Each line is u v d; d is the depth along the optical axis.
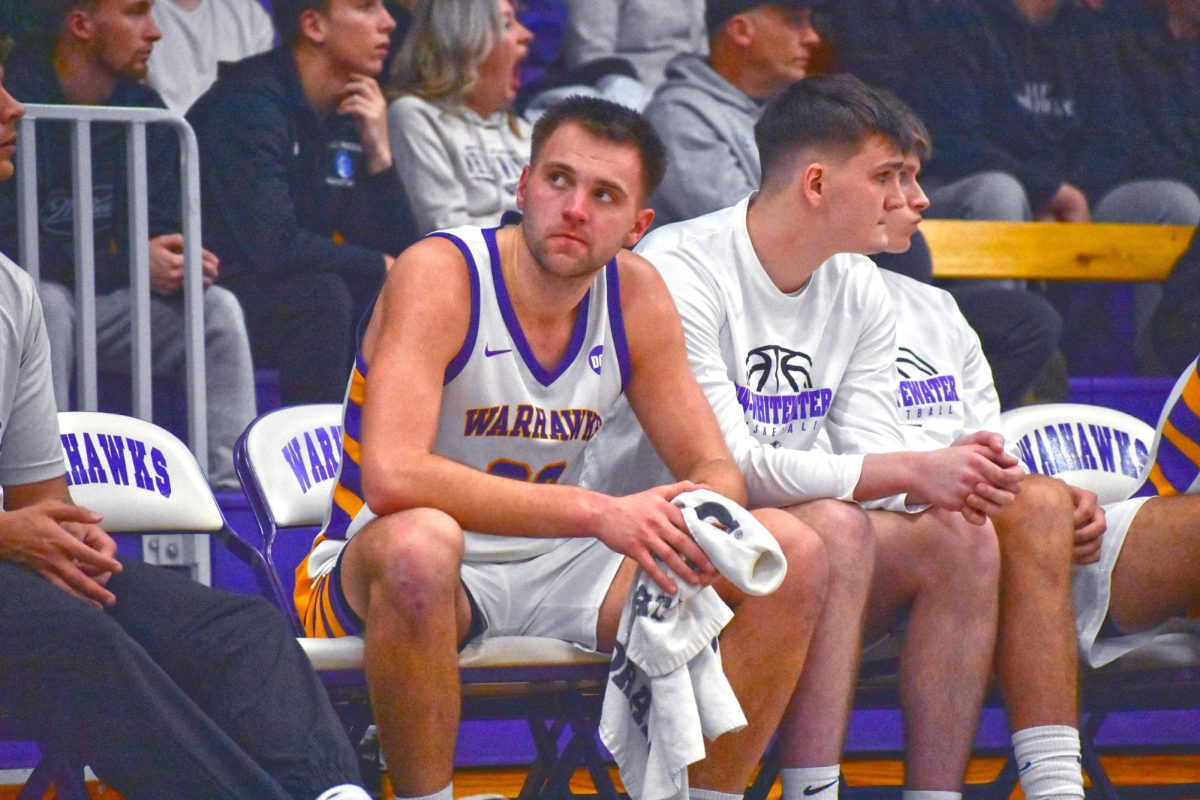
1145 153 16.44
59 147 11.54
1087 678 7.94
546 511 6.32
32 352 6.85
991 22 15.56
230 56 13.54
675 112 13.66
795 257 7.65
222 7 13.52
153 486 7.76
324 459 8.16
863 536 6.79
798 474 7.10
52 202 11.49
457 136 12.91
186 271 10.86
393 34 13.59
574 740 7.43
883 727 11.98
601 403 7.08
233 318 11.45
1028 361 13.70
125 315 11.25
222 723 6.10
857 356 8.07
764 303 7.73
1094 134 16.23
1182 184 16.08
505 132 13.27
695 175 13.55
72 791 6.03
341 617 6.58
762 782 7.25
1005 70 15.51
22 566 6.12
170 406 11.63
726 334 7.66
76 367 10.89
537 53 14.87
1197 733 12.75
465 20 12.80
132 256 10.56
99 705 5.78
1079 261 14.71
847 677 6.73
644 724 6.28
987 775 11.41
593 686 7.40
